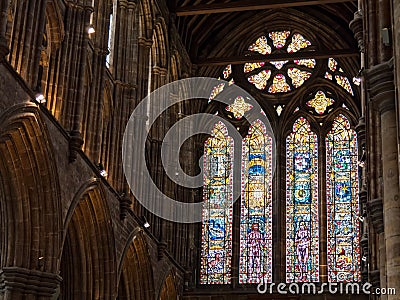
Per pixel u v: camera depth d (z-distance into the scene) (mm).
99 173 28438
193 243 43281
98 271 29156
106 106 31891
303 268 42750
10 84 21047
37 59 23438
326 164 44812
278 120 46219
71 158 25578
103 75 29781
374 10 19047
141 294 34812
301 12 46719
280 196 44312
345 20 45344
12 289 22969
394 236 16250
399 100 15141
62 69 26234
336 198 43938
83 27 27422
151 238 35688
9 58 22281
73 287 28672
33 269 23469
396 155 16938
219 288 42781
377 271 25469
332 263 42562
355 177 44219
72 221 28641
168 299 39812
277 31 47812
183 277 41969
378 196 21641
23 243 23484
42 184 23859
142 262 34719
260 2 38875
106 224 29266
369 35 18984
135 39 34844
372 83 17531
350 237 42906
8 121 21078
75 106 26438
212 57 46812
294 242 43406
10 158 23172
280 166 45031
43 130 23266
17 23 22672
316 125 45719
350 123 45469
